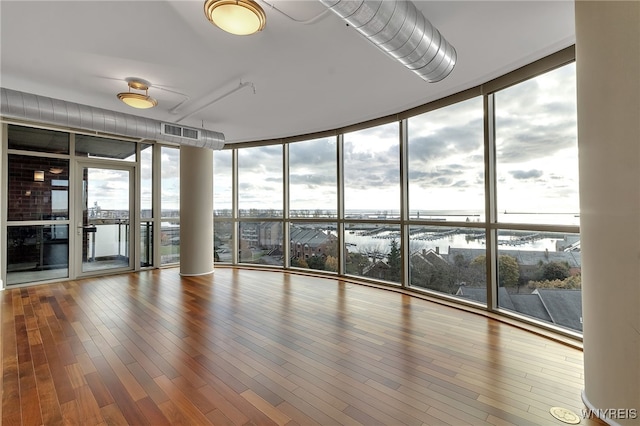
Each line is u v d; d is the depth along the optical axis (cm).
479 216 357
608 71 164
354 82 341
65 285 477
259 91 366
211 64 299
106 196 555
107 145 554
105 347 263
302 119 475
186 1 209
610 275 166
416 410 182
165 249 627
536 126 301
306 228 575
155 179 609
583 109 182
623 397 161
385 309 362
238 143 630
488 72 315
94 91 358
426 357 245
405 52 208
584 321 188
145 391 201
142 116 444
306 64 301
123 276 542
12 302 389
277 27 240
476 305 359
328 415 178
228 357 246
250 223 636
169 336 287
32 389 202
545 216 296
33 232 482
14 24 232
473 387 204
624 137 158
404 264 442
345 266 527
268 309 364
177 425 170
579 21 184
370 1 164
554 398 192
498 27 241
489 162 341
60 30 241
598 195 172
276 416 177
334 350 258
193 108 422
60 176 505
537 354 248
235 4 184
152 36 251
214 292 438
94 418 175
